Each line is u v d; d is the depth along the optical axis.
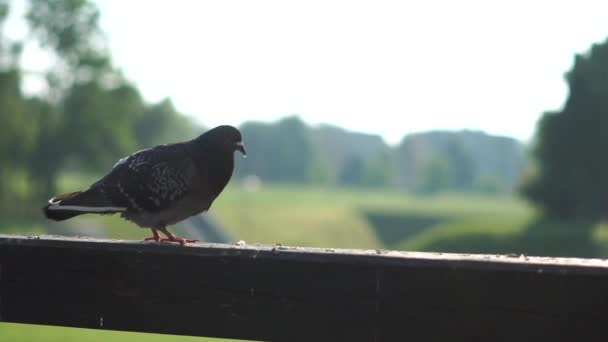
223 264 3.29
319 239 64.62
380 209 79.31
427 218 77.38
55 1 57.78
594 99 44.69
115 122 60.88
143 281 3.40
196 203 5.36
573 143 45.12
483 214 80.50
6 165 57.69
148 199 5.19
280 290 3.22
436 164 131.38
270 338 3.24
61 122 59.88
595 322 2.90
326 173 146.12
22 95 57.91
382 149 149.75
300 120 156.88
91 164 60.91
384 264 3.09
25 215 58.91
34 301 3.54
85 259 3.47
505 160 164.25
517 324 2.97
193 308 3.34
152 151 5.34
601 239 39.91
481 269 3.00
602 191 45.22
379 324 3.12
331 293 3.16
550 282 2.94
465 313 3.02
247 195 96.81
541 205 46.47
